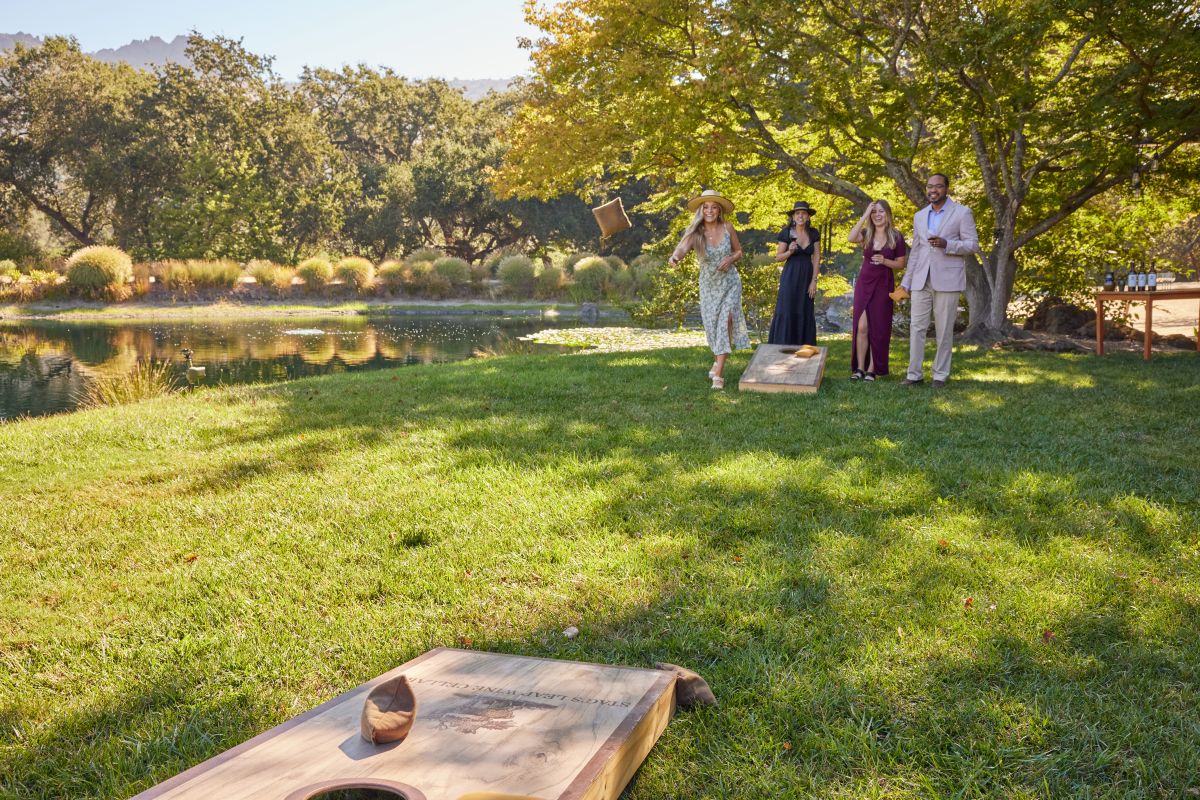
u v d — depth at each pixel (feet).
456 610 10.89
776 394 25.80
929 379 28.78
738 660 9.26
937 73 37.24
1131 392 25.07
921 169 53.52
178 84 163.32
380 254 185.26
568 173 45.96
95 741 8.29
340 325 92.17
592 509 14.44
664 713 7.64
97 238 192.44
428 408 24.62
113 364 55.36
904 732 7.91
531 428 21.22
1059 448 18.01
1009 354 36.58
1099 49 40.34
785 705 8.33
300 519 14.74
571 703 7.12
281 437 21.30
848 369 32.01
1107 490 14.75
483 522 14.14
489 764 5.94
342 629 10.48
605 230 26.63
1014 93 36.99
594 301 121.80
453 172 167.12
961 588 10.94
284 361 57.57
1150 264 51.44
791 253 31.07
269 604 11.33
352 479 17.04
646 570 11.81
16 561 13.25
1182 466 16.35
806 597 10.80
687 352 39.09
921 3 38.99
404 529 13.91
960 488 15.10
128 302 117.19
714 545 12.80
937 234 26.50
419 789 5.56
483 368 35.19
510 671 7.91
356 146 205.57
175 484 17.19
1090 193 43.21
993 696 8.43
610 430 20.83
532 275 131.54
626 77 40.19
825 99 39.70
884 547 12.37
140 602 11.62
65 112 158.30
